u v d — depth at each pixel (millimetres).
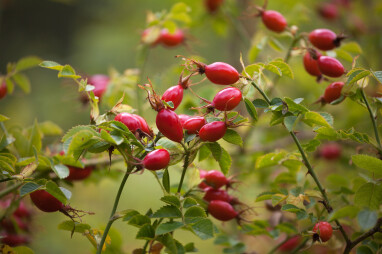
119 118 540
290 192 571
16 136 604
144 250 559
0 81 653
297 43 673
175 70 735
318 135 565
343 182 667
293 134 563
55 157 575
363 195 528
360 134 553
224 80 546
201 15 862
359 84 559
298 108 545
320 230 545
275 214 646
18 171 583
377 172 535
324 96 588
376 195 527
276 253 709
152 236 529
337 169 787
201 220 526
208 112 542
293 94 909
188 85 551
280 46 674
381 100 562
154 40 726
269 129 825
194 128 538
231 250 648
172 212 536
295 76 831
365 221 506
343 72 580
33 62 657
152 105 529
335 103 573
